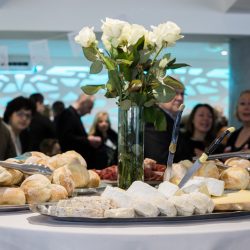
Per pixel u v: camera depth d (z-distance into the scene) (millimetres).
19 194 1927
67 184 2078
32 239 1594
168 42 2186
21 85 6715
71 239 1543
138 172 2227
